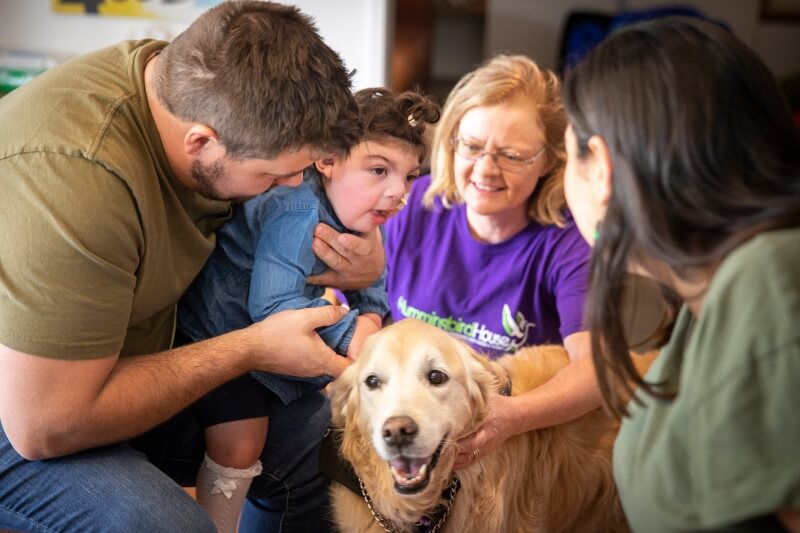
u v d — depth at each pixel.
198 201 1.60
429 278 2.01
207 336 1.74
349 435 1.56
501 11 5.94
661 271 1.10
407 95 1.76
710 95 0.98
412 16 5.16
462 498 1.58
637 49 1.04
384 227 2.08
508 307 1.93
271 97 1.34
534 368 1.77
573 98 1.12
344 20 3.20
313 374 1.58
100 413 1.36
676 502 0.98
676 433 1.00
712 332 0.94
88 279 1.30
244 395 1.74
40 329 1.28
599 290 1.09
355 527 1.63
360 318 1.71
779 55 5.82
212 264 1.75
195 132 1.40
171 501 1.44
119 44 1.57
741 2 5.75
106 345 1.35
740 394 0.89
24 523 1.45
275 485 1.85
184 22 3.25
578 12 5.29
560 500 1.78
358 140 1.49
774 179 0.97
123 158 1.37
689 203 0.99
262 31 1.37
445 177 1.96
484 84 1.81
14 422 1.33
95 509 1.41
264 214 1.70
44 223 1.28
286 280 1.65
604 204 1.12
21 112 1.40
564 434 1.78
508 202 1.81
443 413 1.42
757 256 0.93
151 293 1.53
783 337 0.87
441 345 1.47
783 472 0.86
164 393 1.43
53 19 3.27
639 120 1.01
